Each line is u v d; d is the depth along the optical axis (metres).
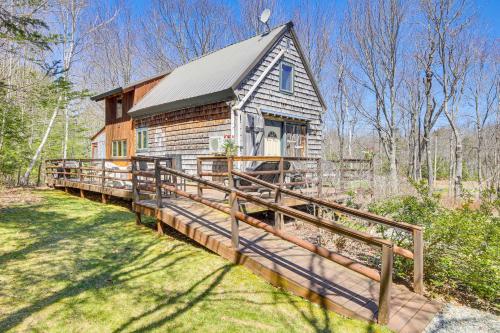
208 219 5.13
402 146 28.33
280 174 6.62
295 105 10.66
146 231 5.77
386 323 2.76
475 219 3.91
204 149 9.45
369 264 4.55
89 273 3.87
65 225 6.20
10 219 6.55
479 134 18.39
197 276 3.76
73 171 12.55
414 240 3.47
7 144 11.97
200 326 2.73
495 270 3.38
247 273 3.82
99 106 27.34
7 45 9.05
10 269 3.95
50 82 9.60
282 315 2.93
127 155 13.21
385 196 8.50
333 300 3.04
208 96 8.96
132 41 27.53
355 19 15.46
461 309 3.22
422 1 13.54
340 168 9.14
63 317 2.86
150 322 2.79
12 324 2.72
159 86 12.40
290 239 3.40
